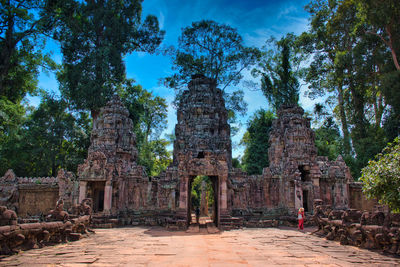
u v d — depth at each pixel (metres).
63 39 42.38
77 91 40.22
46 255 12.26
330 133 49.00
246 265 10.38
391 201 13.18
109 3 44.53
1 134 44.19
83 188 28.88
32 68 45.78
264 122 51.62
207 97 35.53
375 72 39.06
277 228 25.92
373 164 14.45
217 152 26.69
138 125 50.81
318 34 46.53
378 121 42.81
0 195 33.06
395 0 31.52
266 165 49.06
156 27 47.88
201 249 14.12
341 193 30.45
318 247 14.84
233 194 31.19
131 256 12.13
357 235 14.92
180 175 26.42
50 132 45.22
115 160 30.84
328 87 48.81
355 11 40.22
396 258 11.95
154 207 33.84
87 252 13.08
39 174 44.25
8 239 12.41
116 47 43.78
